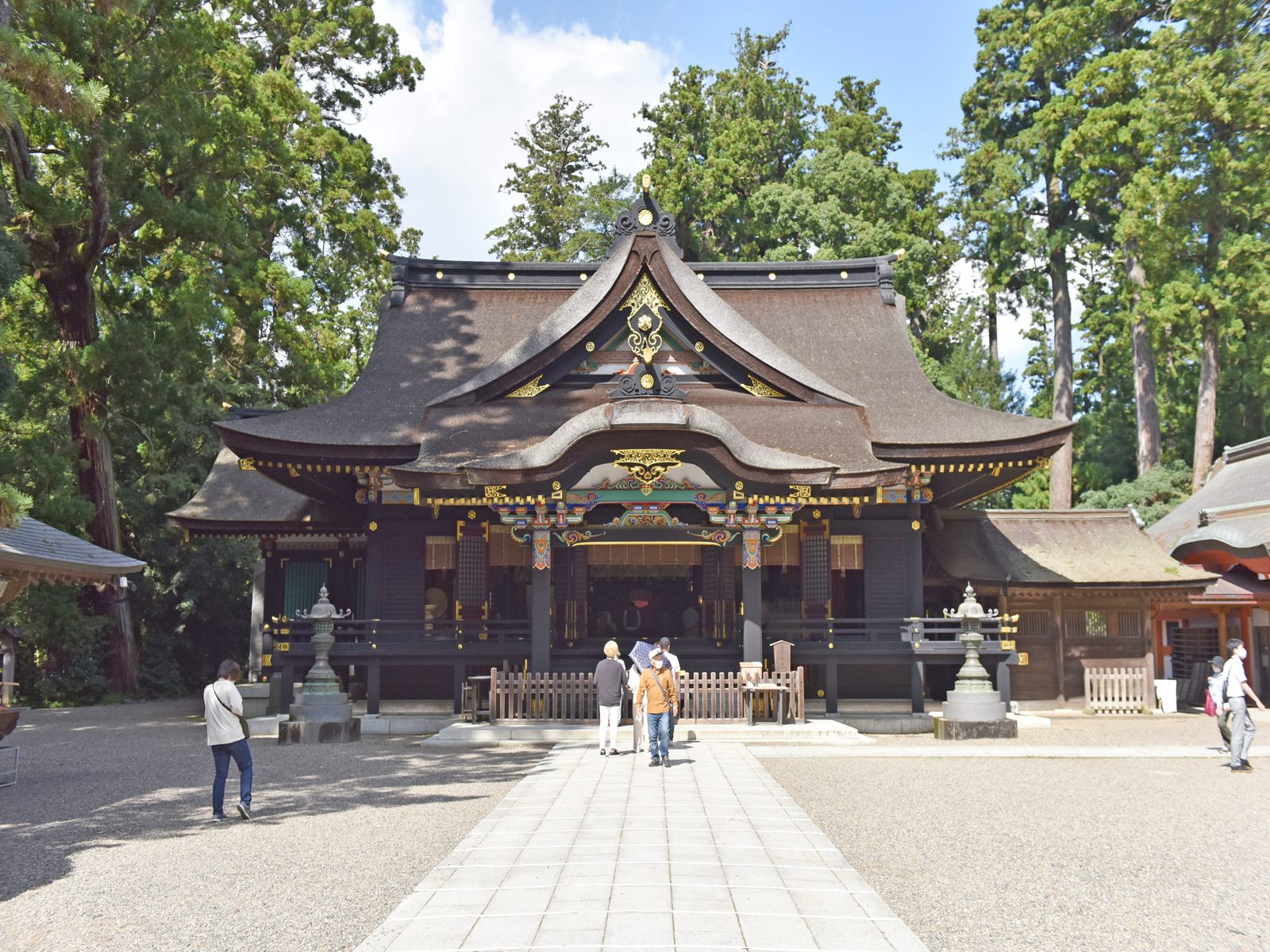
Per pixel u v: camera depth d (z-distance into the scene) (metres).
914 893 9.20
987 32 61.59
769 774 16.02
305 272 49.28
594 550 27.03
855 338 30.64
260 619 34.19
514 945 7.33
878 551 26.42
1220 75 44.53
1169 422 57.56
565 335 26.02
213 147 34.56
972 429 26.22
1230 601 29.92
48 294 33.53
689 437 21.80
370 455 24.97
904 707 26.48
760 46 68.94
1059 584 27.55
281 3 53.47
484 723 22.19
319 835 11.68
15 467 28.94
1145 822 12.65
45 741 22.73
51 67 16.36
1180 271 46.00
